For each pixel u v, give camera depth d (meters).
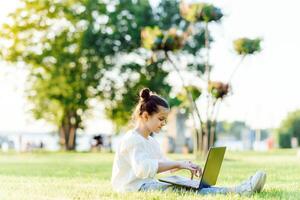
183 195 5.11
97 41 35.03
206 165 5.20
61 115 36.66
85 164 14.14
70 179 7.87
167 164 5.32
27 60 35.09
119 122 38.56
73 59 35.16
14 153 27.56
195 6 18.80
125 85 36.41
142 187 5.49
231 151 30.45
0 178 7.98
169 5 36.66
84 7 35.25
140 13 35.75
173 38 18.72
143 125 5.59
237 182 7.65
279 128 48.19
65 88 35.00
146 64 36.06
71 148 37.47
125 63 36.00
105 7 35.44
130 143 5.43
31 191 5.74
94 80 35.25
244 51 19.33
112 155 23.81
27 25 34.66
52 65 35.66
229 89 20.06
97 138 38.91
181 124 30.25
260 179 5.28
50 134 41.84
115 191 5.53
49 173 9.64
